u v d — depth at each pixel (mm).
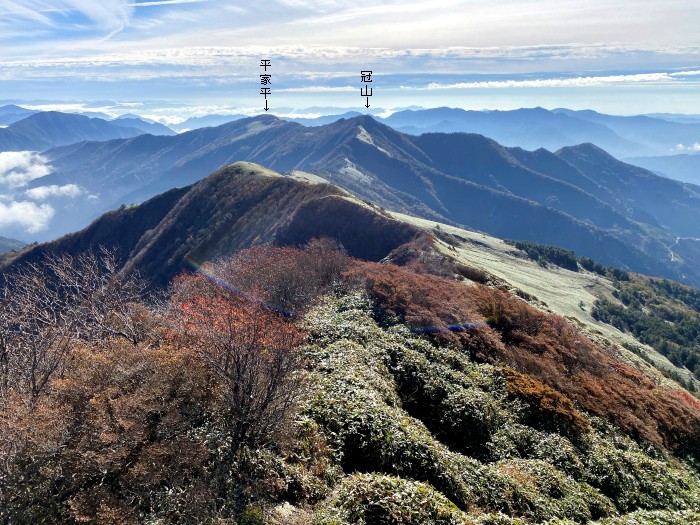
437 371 20625
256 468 11641
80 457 10539
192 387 13016
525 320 31156
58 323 17391
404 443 14148
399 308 27156
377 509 10961
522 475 15438
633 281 167000
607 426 21766
